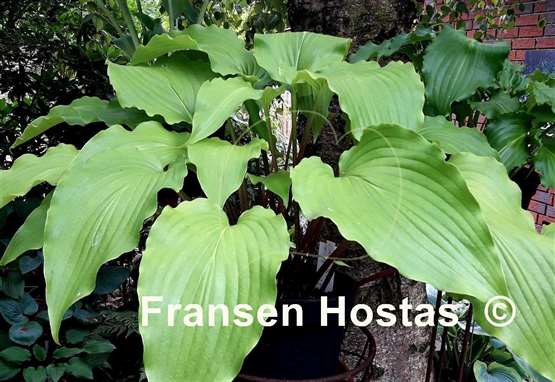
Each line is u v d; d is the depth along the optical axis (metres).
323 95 0.92
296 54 1.00
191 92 0.96
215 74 1.00
